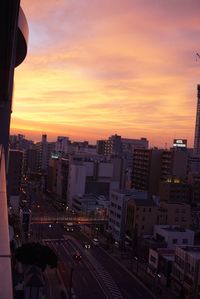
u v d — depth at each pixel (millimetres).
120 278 64875
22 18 16859
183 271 57188
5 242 3203
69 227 104625
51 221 96438
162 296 57375
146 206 84562
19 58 21453
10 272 2736
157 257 66062
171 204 87562
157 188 149500
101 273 66750
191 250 59531
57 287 57062
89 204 121438
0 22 8250
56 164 167625
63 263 71000
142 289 59969
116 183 145125
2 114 17125
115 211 93875
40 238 90500
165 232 75750
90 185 140875
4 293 2486
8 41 9164
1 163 6621
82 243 89562
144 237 79250
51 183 174125
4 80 12586
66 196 146375
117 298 55062
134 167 160125
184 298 56219
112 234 93625
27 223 84125
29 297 31203
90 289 57969
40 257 32500
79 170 138375
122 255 81188
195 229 105500
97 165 152250
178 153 143750
